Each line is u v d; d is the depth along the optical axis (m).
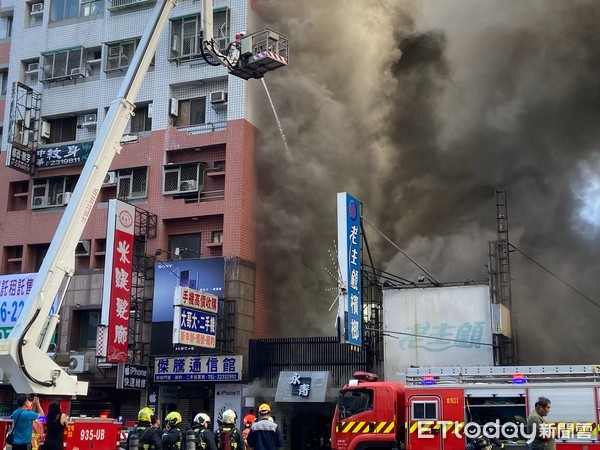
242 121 29.33
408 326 24.05
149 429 12.12
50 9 34.34
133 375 26.70
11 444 12.23
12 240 32.25
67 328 29.91
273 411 25.98
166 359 27.45
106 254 26.67
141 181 30.47
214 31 30.14
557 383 15.56
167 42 31.39
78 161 31.52
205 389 28.83
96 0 33.53
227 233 28.47
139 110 31.86
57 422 12.66
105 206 30.97
